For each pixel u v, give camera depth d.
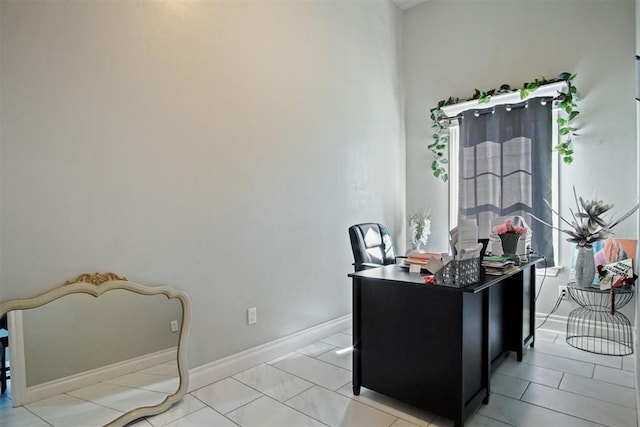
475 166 3.90
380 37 4.19
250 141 2.82
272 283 2.97
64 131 1.94
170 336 2.32
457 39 4.13
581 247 3.04
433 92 4.31
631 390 2.37
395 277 2.18
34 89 1.85
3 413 1.76
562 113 3.51
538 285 3.58
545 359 2.87
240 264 2.75
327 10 3.50
